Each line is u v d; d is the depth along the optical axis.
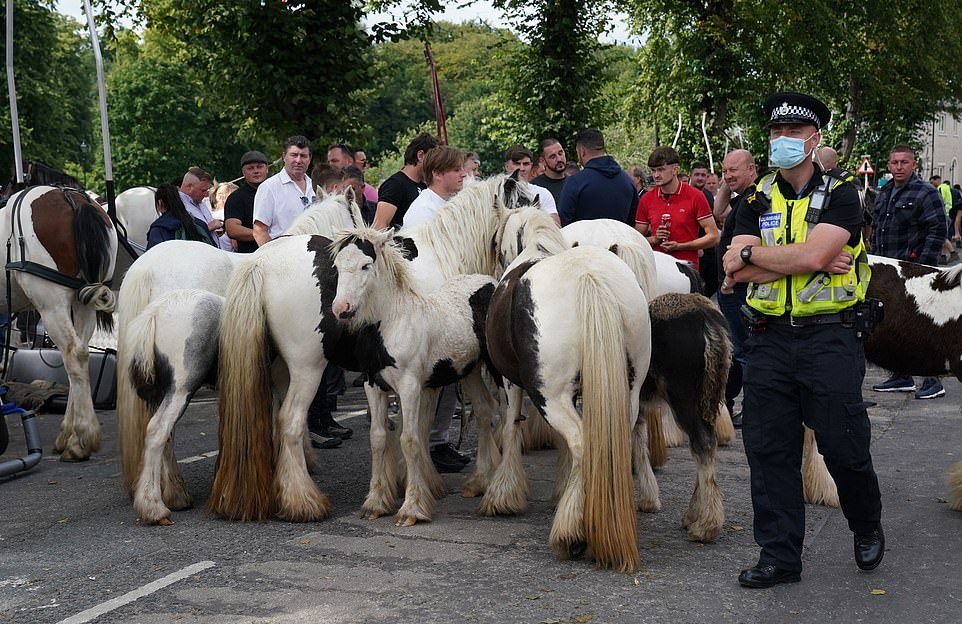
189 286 6.09
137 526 5.45
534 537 5.09
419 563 4.71
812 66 25.59
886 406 8.61
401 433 5.39
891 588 4.29
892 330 5.75
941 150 59.25
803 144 4.13
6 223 7.12
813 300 4.15
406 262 5.41
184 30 14.04
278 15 12.78
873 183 32.06
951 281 5.65
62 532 5.37
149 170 40.84
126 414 5.69
